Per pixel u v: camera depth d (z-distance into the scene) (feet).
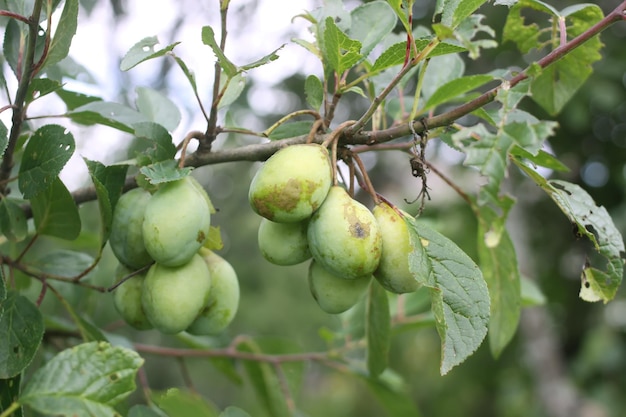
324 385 9.02
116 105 2.15
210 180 7.14
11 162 1.99
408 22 1.82
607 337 4.76
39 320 1.88
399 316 2.71
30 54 1.86
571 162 4.79
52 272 2.23
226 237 7.11
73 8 1.87
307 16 2.05
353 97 5.65
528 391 5.43
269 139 2.09
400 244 1.84
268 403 2.69
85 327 2.07
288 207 1.80
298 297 7.17
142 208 1.95
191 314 1.91
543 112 4.40
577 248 5.04
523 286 2.76
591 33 1.90
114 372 1.72
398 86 2.35
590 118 4.64
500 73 2.26
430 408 6.46
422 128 1.92
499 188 1.83
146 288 1.92
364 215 1.82
